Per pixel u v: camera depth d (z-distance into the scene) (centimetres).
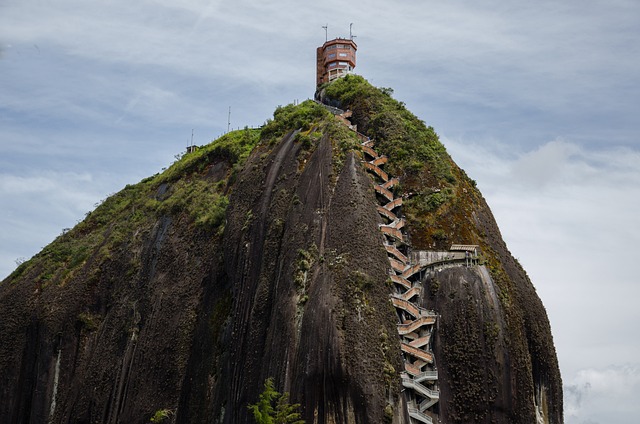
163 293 11744
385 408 8244
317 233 9531
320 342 8469
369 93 12231
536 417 9425
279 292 9300
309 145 10900
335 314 8606
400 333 9094
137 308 12050
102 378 11806
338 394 8288
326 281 8925
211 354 10444
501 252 10425
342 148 10438
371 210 9775
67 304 13138
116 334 12088
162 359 11062
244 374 9319
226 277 10925
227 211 11488
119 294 12619
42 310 13288
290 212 10050
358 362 8356
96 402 11681
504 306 9581
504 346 9306
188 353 10869
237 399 9300
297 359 8588
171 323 11269
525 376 9344
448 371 9206
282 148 11338
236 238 10812
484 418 9006
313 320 8638
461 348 9288
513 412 9112
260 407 8206
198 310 11119
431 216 10331
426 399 8931
